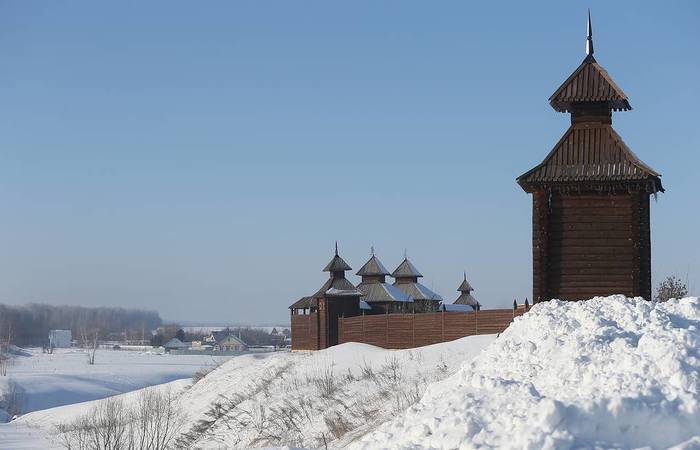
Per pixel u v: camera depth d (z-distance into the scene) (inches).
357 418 1305.4
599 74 1434.5
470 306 3966.5
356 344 1946.4
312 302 2923.2
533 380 620.1
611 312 730.2
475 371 672.4
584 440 505.0
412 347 1994.3
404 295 3191.4
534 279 1400.1
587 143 1424.7
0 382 4397.1
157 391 2402.8
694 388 552.4
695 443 496.7
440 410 597.0
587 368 605.0
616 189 1390.3
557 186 1400.1
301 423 1423.5
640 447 508.4
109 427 1505.9
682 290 1936.5
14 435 2210.9
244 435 1529.3
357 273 3213.6
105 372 5418.3
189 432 1728.6
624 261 1382.9
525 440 497.0
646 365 581.9
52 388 4360.2
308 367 1820.9
